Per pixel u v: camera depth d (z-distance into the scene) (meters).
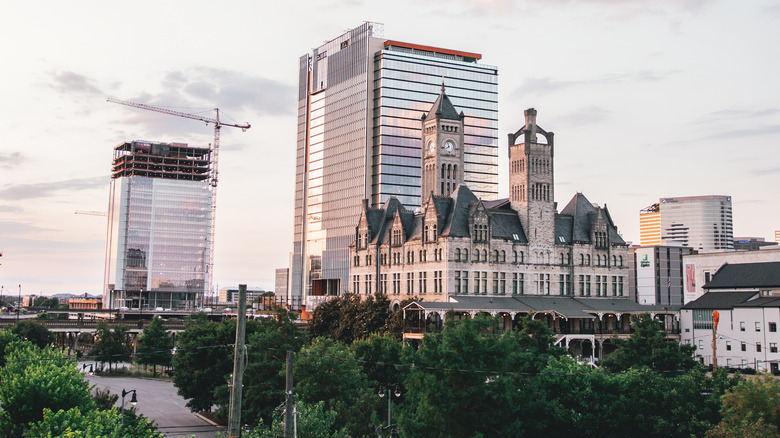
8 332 96.25
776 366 135.38
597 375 78.06
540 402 74.81
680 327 158.25
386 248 170.00
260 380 99.50
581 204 172.75
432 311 135.88
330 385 89.00
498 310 141.88
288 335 103.12
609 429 75.38
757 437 63.69
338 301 160.25
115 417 58.47
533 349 92.69
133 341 192.62
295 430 63.88
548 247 161.75
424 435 71.56
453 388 72.38
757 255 168.50
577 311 149.25
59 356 74.50
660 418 72.56
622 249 171.12
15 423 62.56
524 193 161.62
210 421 116.38
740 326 143.25
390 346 105.31
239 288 54.00
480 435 68.12
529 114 163.12
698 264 181.88
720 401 74.81
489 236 153.75
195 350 118.25
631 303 163.75
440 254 150.62
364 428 82.44
